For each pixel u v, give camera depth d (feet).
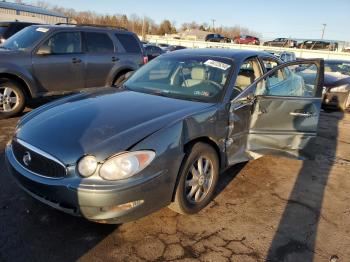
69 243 8.95
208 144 10.72
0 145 15.26
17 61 19.34
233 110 11.58
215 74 12.58
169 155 9.05
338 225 10.53
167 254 8.77
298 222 10.55
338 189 13.07
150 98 11.75
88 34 22.81
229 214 10.74
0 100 19.26
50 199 8.66
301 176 14.05
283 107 12.30
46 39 20.61
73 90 22.22
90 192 8.04
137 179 8.36
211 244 9.25
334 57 120.78
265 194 12.23
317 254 9.12
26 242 8.89
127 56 24.84
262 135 12.49
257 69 14.02
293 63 13.25
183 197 9.86
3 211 10.16
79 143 8.62
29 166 9.03
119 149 8.38
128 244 9.04
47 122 9.82
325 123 23.89
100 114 10.11
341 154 17.24
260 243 9.43
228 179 13.21
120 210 8.30
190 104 11.12
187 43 154.10
